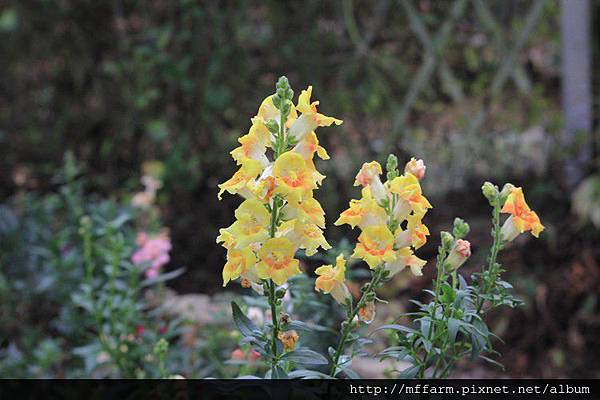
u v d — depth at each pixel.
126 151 2.44
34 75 2.53
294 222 0.85
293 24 2.36
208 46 2.35
